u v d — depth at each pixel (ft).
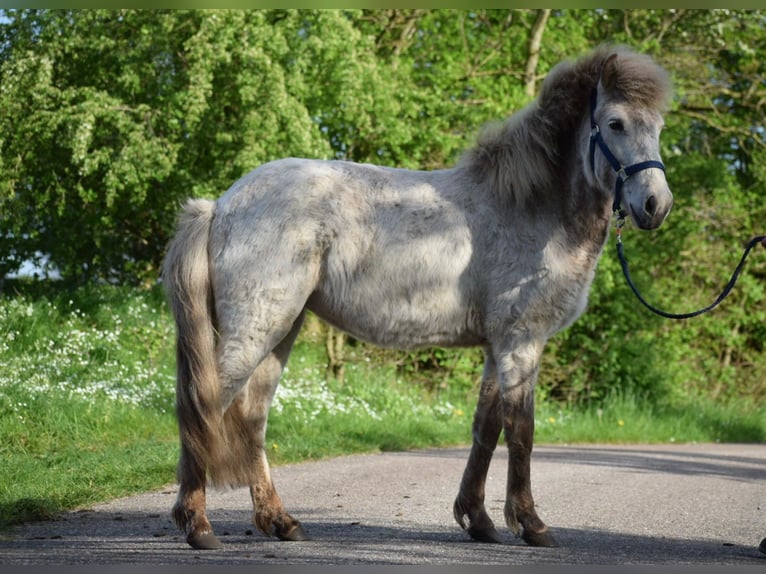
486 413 18.08
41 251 50.01
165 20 44.14
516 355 17.46
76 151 41.78
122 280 52.90
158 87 46.19
